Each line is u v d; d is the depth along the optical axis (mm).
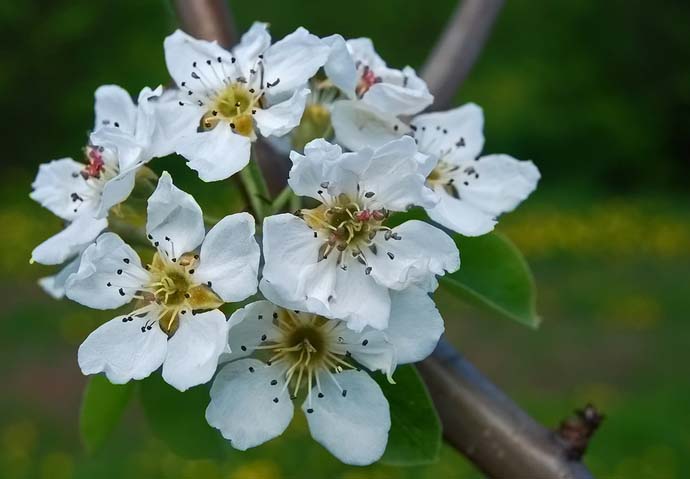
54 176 213
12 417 744
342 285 184
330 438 187
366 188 189
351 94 200
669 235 1221
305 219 188
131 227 201
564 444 213
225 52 204
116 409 225
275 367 189
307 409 188
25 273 1079
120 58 1483
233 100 200
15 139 1489
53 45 1452
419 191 187
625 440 701
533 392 809
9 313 951
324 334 190
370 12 1600
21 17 1435
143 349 188
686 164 1573
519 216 1266
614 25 1578
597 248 1194
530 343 905
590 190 1498
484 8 245
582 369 854
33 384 804
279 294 179
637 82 1584
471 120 218
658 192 1521
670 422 723
